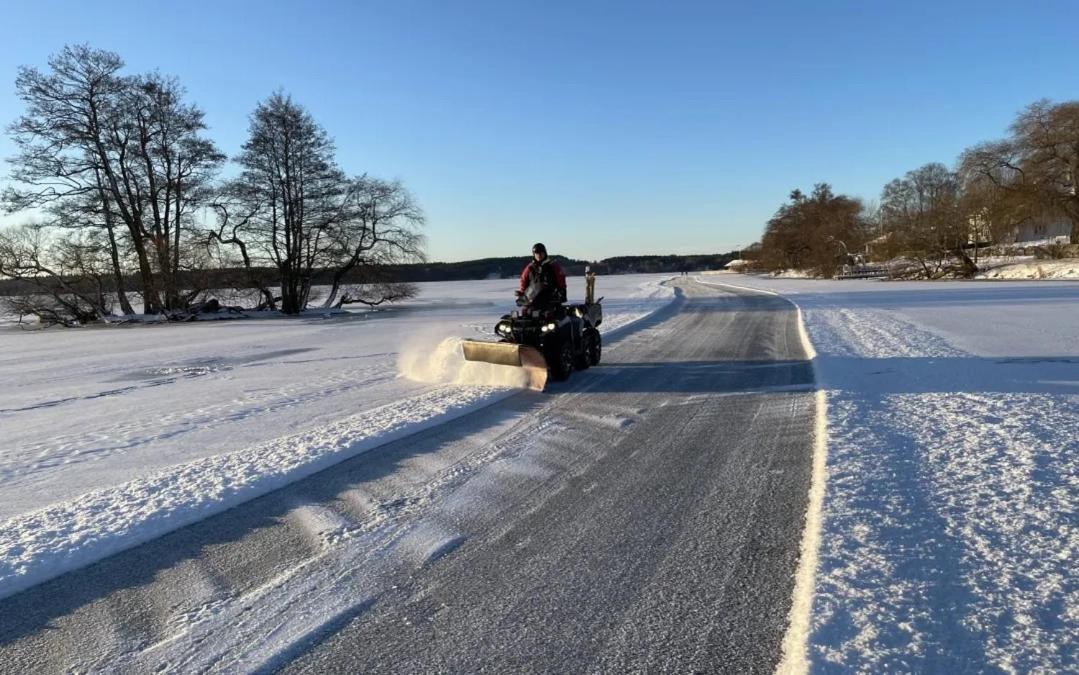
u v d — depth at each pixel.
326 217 41.84
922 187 94.75
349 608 3.33
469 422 7.28
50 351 20.14
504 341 9.67
